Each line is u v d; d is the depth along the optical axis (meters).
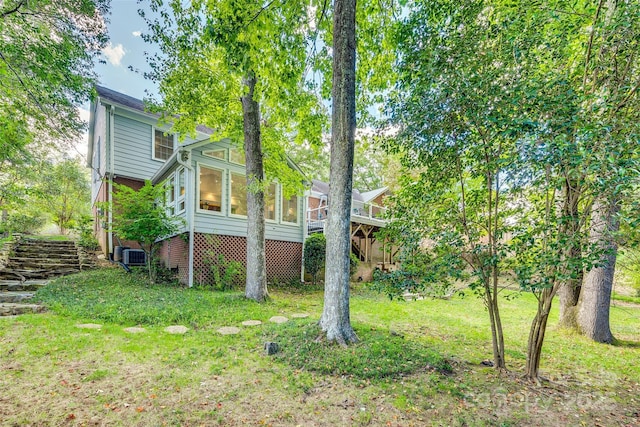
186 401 2.58
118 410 2.40
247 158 6.98
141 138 11.00
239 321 5.09
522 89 2.70
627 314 7.77
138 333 4.19
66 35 5.94
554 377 3.45
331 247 4.11
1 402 2.40
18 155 7.52
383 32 5.79
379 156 24.62
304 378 3.07
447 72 3.15
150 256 7.79
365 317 5.90
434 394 2.86
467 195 3.51
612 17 2.62
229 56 4.70
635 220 2.20
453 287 3.74
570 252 2.70
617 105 2.54
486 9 3.45
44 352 3.35
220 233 8.66
